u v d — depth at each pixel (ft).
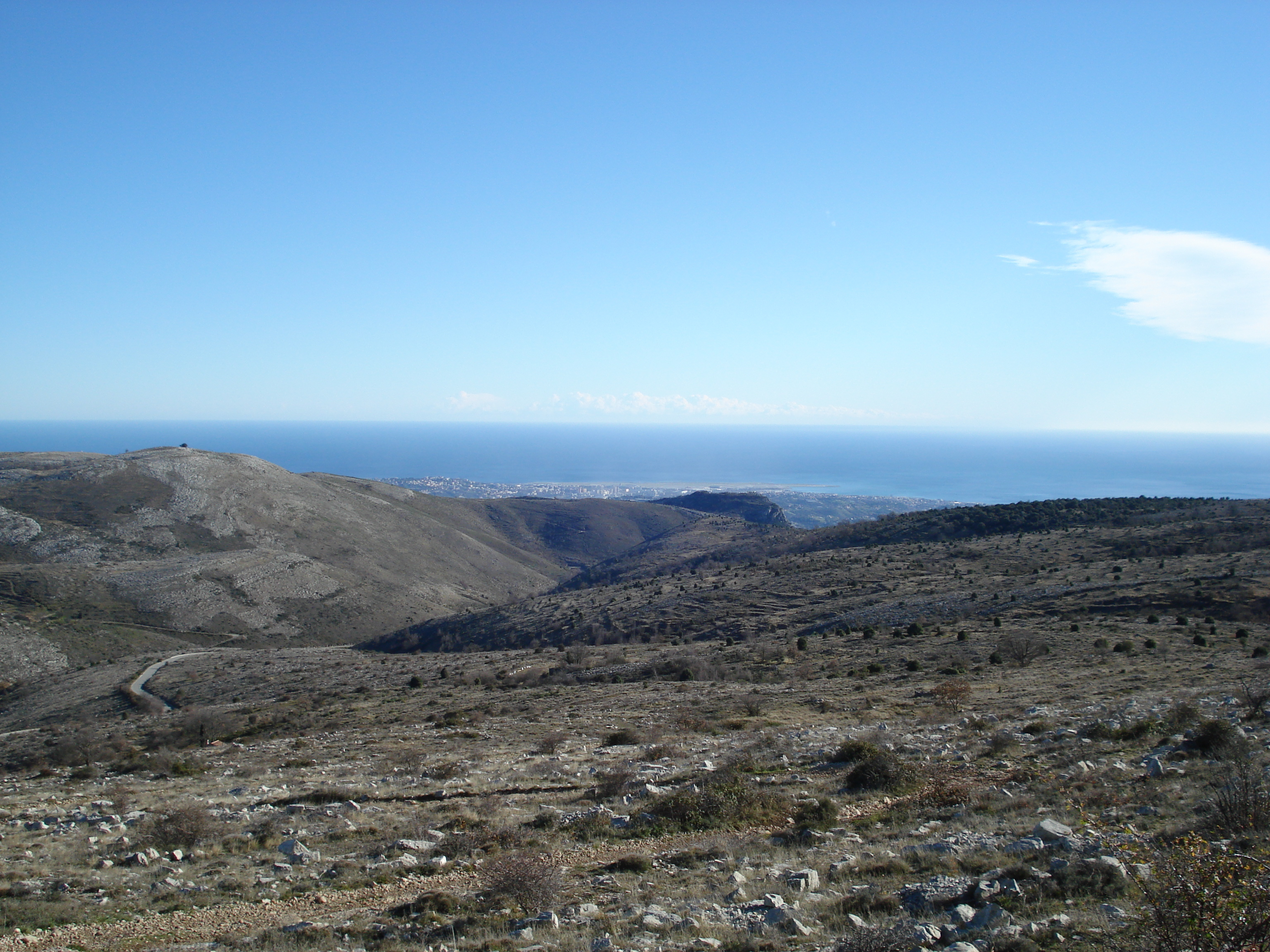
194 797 71.26
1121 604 175.11
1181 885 22.00
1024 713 85.61
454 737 103.45
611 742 90.27
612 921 32.63
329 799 65.67
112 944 35.19
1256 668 101.91
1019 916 28.17
